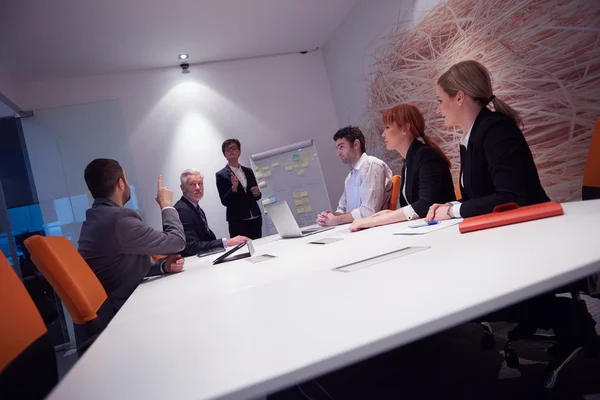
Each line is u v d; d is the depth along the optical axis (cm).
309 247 145
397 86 415
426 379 129
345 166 562
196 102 509
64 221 415
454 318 43
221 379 38
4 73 403
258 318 58
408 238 111
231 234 447
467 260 67
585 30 234
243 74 528
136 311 87
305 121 550
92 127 430
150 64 481
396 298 53
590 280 102
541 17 258
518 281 49
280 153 510
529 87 274
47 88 460
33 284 369
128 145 440
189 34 425
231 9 392
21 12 324
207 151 510
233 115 521
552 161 268
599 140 146
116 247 159
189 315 70
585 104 241
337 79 539
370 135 486
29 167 411
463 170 143
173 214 185
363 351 40
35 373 72
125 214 163
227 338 51
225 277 115
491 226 96
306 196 501
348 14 476
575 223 78
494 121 124
